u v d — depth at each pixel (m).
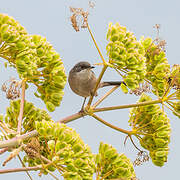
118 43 9.02
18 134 8.88
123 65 8.98
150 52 10.40
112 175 9.10
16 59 9.17
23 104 9.52
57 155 8.27
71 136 8.47
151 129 10.23
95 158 8.96
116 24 9.46
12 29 8.84
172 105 9.92
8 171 7.83
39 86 10.52
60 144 8.38
